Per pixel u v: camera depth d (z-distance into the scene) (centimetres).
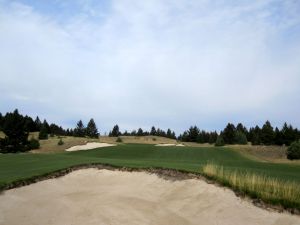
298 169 3134
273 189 1636
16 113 8094
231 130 10512
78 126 14025
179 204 1753
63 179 2245
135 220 1614
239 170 2456
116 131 15912
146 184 2088
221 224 1487
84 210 1720
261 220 1418
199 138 13312
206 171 2011
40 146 7731
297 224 1333
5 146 7706
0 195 1833
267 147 6600
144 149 5903
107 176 2322
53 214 1678
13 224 1566
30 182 2056
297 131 10225
